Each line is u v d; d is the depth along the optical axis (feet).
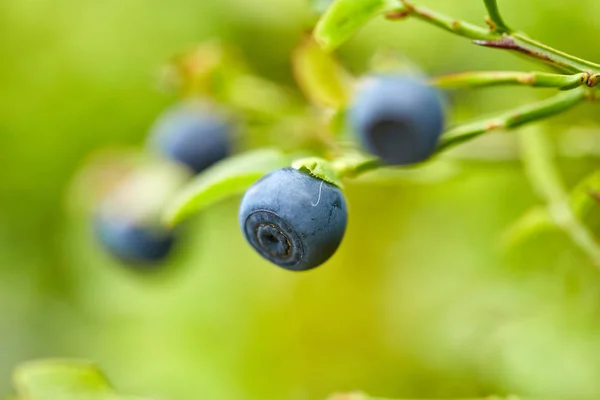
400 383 0.67
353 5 0.46
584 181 0.51
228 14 0.77
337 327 0.76
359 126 0.50
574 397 0.59
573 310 0.59
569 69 0.44
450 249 0.65
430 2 0.62
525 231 0.53
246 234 0.46
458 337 0.64
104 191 0.64
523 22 0.60
